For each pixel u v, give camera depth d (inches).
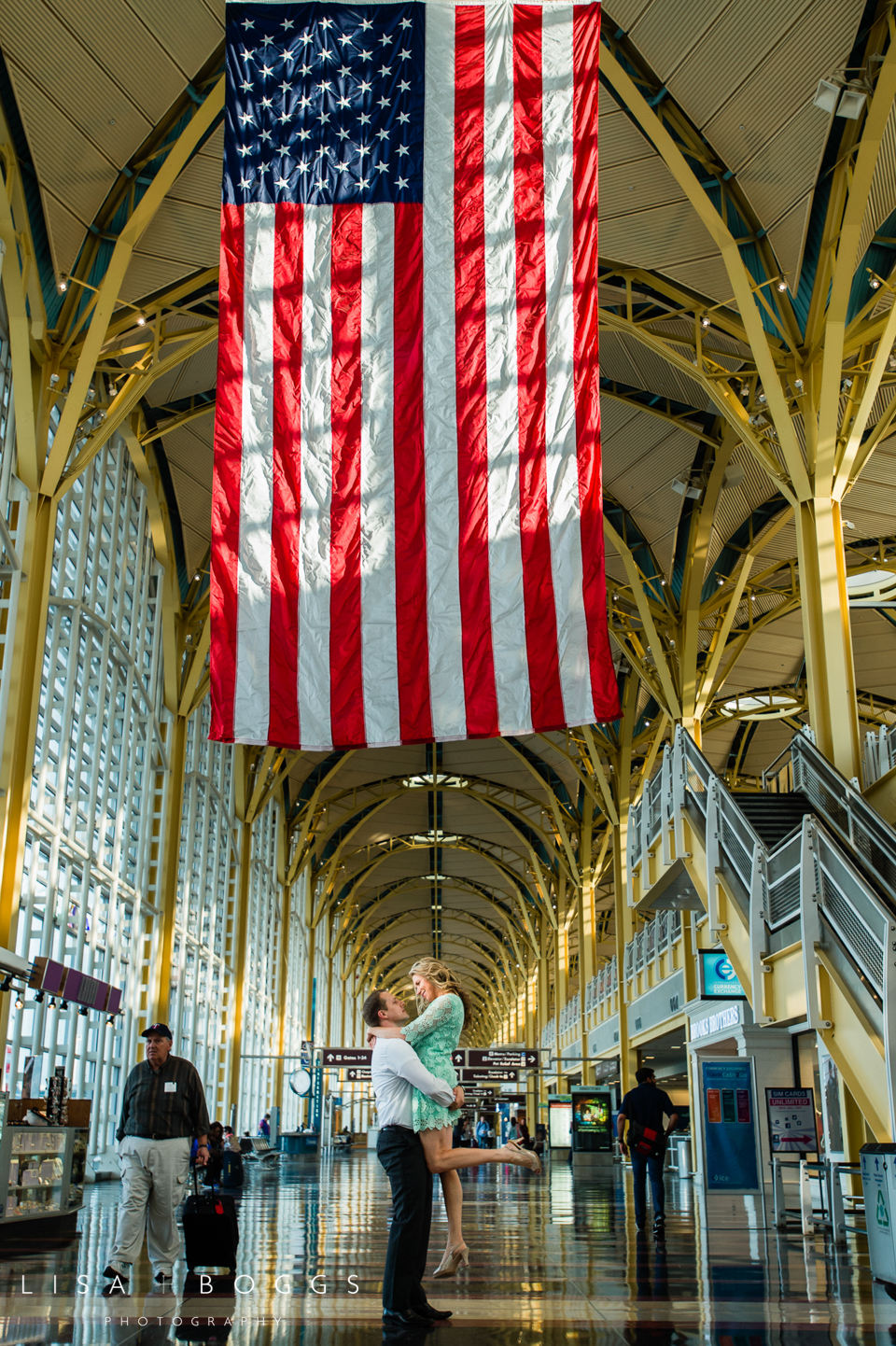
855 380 832.9
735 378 906.7
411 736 441.4
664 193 802.2
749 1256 368.8
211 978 1352.1
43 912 785.6
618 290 888.3
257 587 454.6
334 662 448.8
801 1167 463.2
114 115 712.4
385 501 460.1
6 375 753.0
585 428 460.8
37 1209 431.2
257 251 478.3
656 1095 482.3
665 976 1195.9
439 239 476.7
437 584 452.4
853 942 407.8
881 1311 248.8
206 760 1341.0
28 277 737.6
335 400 468.4
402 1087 227.8
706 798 653.9
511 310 470.6
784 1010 491.2
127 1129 308.2
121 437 998.4
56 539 840.9
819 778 692.1
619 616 1317.7
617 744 1589.6
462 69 487.5
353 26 490.9
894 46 637.3
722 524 1195.9
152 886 1104.8
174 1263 315.3
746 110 726.5
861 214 696.4
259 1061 1665.8
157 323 846.5
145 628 1097.4
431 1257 364.2
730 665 1333.7
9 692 697.6
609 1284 292.4
